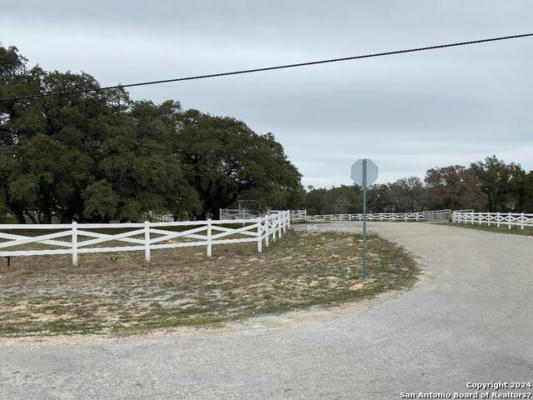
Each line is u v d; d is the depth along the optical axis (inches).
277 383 178.7
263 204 1715.1
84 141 1248.8
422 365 198.4
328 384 177.6
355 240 850.1
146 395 167.6
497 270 466.6
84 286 432.8
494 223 1285.7
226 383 178.9
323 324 270.8
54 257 618.8
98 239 564.7
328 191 3703.3
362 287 397.1
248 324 274.7
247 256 637.3
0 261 588.4
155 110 1606.8
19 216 1333.7
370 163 443.8
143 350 222.1
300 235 1024.9
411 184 3174.2
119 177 1254.3
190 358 208.8
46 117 1186.6
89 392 170.4
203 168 1649.9
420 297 343.9
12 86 1106.1
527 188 3002.0
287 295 373.7
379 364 199.8
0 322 295.1
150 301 364.2
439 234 954.7
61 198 1263.5
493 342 230.8
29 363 203.6
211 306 341.7
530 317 281.1
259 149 1753.2
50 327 281.7
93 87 1249.4
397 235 937.5
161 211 1264.8
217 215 2038.6
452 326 261.7
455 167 2800.2
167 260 595.8
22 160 1065.5
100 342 237.6
